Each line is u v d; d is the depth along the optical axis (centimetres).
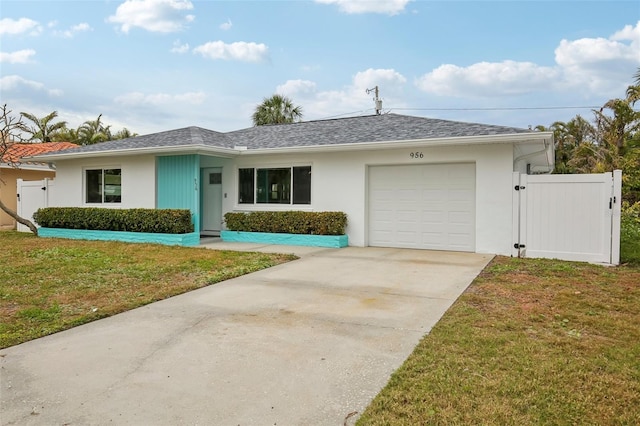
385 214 1162
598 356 379
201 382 341
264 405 304
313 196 1229
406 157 1107
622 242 1115
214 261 893
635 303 557
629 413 284
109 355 398
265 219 1242
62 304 570
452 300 579
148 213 1248
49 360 388
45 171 1978
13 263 866
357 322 487
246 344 422
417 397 306
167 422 283
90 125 3412
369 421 278
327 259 937
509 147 987
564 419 277
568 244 910
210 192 1421
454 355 381
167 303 578
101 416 291
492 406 292
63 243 1202
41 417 289
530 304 552
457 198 1073
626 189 1897
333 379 343
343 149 1120
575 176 902
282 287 667
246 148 1272
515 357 375
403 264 868
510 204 980
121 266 836
